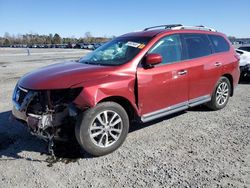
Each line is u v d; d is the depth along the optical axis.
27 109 4.27
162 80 4.94
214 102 6.38
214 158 4.18
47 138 4.20
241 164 3.98
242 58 10.16
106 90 4.21
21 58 27.67
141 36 5.29
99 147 4.27
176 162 4.08
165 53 5.14
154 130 5.35
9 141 4.93
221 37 6.59
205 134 5.13
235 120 5.89
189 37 5.70
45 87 4.12
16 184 3.61
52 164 4.11
